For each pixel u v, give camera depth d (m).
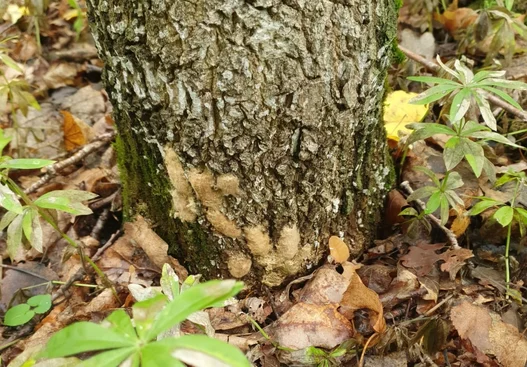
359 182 0.38
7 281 0.41
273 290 0.39
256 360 0.34
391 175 0.42
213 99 0.31
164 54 0.30
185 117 0.32
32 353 0.33
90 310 0.37
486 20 0.51
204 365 0.18
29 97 0.51
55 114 0.60
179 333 0.30
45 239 0.44
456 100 0.33
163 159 0.35
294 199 0.35
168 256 0.39
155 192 0.37
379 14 0.33
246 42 0.29
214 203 0.35
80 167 0.51
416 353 0.34
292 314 0.36
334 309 0.35
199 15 0.29
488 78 0.35
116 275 0.40
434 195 0.37
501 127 0.48
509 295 0.37
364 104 0.34
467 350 0.34
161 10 0.29
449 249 0.39
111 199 0.47
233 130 0.32
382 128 0.39
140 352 0.20
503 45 0.51
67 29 0.71
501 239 0.41
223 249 0.37
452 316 0.34
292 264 0.38
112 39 0.32
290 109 0.31
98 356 0.20
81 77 0.65
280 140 0.32
